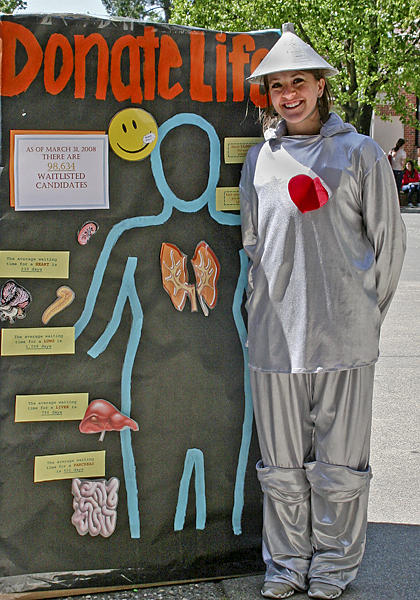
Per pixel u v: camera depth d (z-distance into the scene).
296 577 2.61
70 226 2.60
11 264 2.56
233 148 2.75
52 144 2.57
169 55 2.65
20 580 2.61
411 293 8.26
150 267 2.68
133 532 2.70
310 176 2.46
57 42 2.54
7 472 2.60
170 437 2.73
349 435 2.53
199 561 2.76
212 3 17.56
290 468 2.60
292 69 2.41
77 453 2.65
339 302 2.45
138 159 2.65
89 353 2.64
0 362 2.58
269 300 2.52
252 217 2.64
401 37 17.64
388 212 2.46
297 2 17.03
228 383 2.78
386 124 24.14
